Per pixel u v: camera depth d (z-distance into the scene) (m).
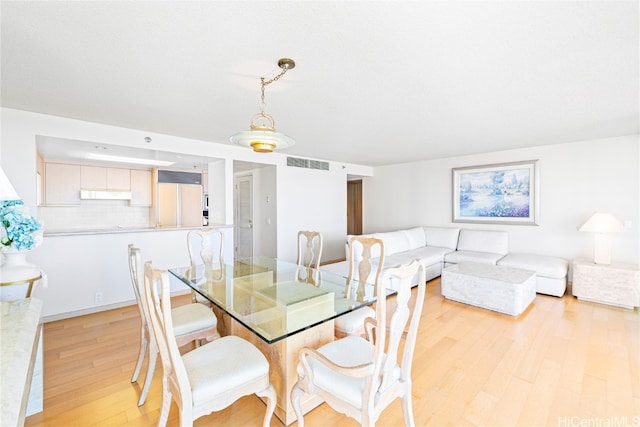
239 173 6.46
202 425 1.71
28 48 1.78
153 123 3.38
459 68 2.04
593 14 1.44
